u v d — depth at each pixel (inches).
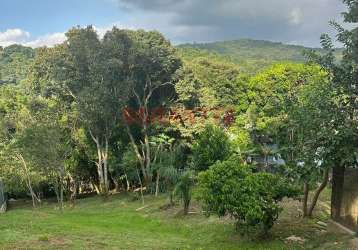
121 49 1585.9
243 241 650.2
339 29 538.0
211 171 621.3
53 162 1385.3
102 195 1667.1
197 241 703.7
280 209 618.2
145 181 1674.5
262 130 1574.8
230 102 1998.0
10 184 1659.7
